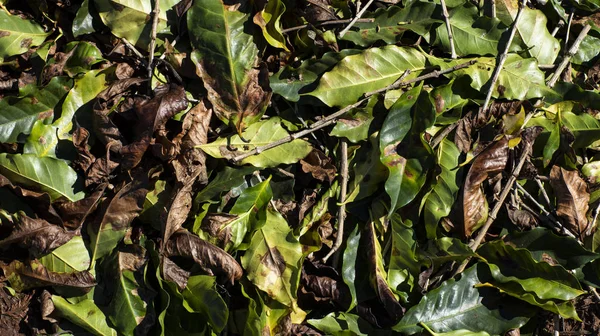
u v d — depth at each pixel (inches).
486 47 35.6
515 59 35.5
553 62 37.0
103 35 35.4
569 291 32.9
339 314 33.1
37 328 32.4
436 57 36.1
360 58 34.0
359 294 33.4
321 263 33.8
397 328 32.3
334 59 34.3
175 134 33.4
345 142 34.2
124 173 33.0
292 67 34.8
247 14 34.4
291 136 33.5
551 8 37.3
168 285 32.4
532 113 35.3
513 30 35.2
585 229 34.9
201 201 32.9
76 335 32.6
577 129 35.7
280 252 32.6
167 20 34.9
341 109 33.8
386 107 34.3
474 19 35.8
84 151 33.0
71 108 33.6
